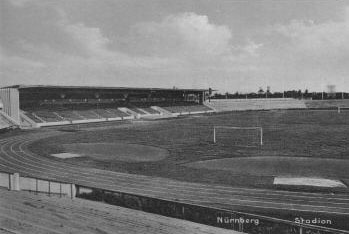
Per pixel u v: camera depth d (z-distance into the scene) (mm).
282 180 27141
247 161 35469
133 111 101375
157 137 55719
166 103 121250
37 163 34719
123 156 39000
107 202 18469
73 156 38750
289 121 80812
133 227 15031
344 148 42531
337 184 25812
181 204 16125
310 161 35094
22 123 70750
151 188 25109
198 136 56281
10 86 70688
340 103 146000
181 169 31656
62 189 19812
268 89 192125
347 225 17719
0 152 41250
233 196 22969
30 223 15453
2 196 19328
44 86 72875
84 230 14742
